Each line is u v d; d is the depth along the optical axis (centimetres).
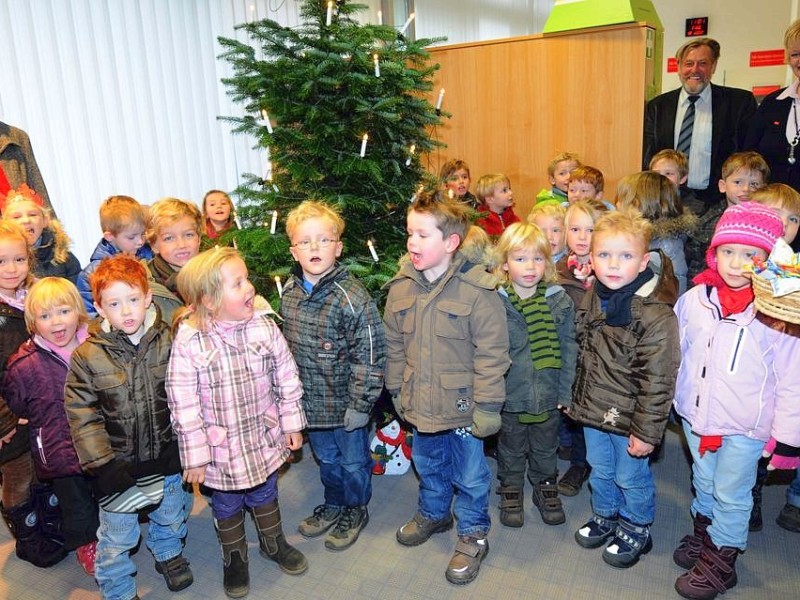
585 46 344
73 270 265
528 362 210
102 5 321
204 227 322
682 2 558
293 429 192
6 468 207
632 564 200
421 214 185
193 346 176
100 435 172
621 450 193
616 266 181
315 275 201
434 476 214
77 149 320
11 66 290
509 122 372
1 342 201
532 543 214
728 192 266
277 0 413
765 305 146
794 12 416
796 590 187
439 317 191
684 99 329
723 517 180
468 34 607
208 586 202
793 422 163
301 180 221
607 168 353
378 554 212
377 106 212
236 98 235
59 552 217
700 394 177
